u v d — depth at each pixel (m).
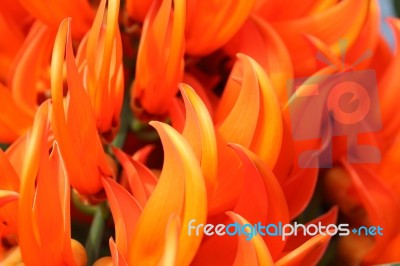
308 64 0.43
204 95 0.42
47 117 0.37
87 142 0.39
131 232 0.38
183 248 0.37
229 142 0.38
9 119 0.43
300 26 0.43
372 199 0.43
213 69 0.44
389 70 0.45
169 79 0.41
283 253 0.40
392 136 0.45
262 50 0.42
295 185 0.41
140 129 0.42
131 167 0.40
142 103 0.42
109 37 0.38
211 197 0.37
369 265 0.45
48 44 0.43
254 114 0.38
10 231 0.40
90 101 0.38
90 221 0.44
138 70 0.41
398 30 0.45
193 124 0.38
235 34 0.43
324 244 0.40
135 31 0.42
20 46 0.44
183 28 0.39
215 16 0.41
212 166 0.37
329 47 0.43
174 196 0.37
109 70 0.39
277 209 0.38
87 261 0.40
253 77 0.38
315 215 0.45
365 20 0.43
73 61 0.38
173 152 0.37
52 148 0.40
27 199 0.36
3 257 0.40
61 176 0.38
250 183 0.38
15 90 0.43
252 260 0.37
